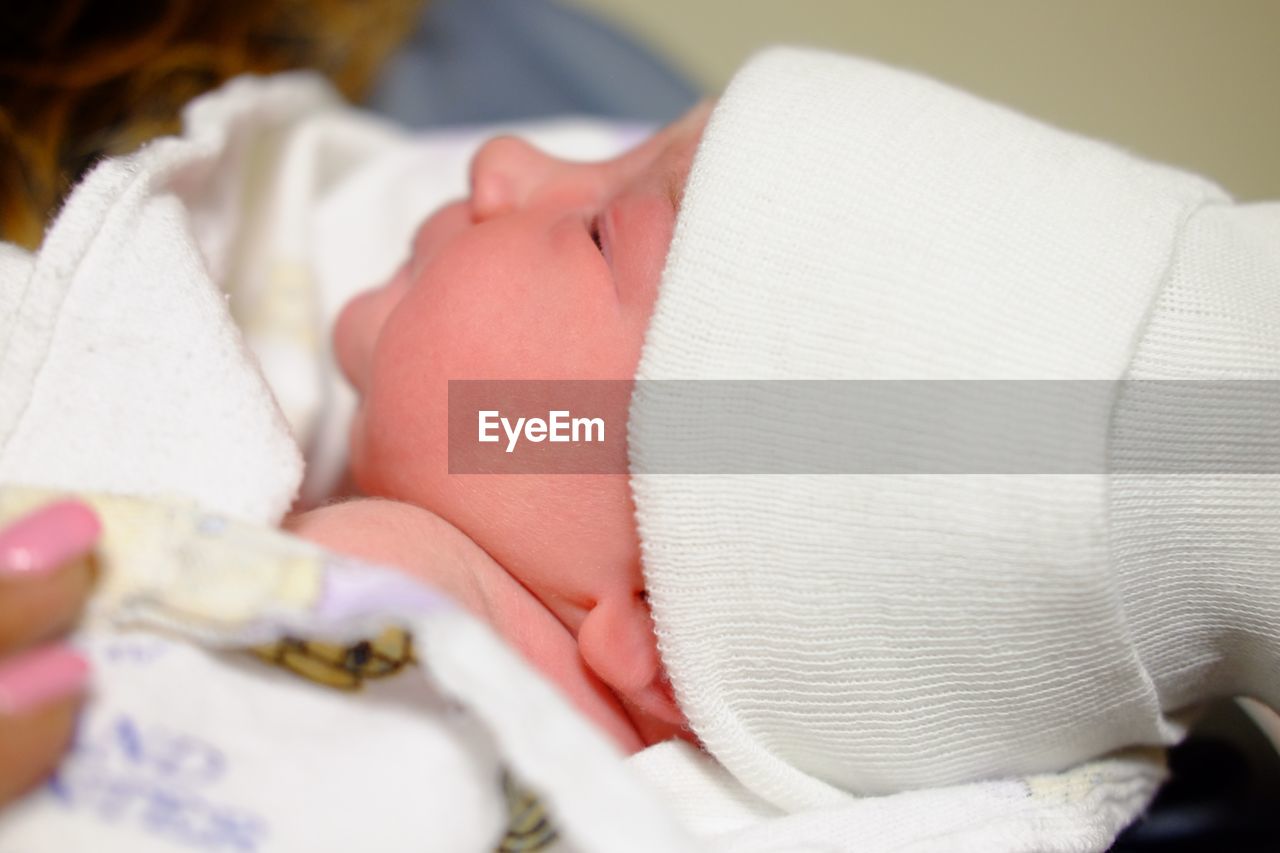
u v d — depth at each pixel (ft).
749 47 5.82
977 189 2.05
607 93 4.39
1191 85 5.45
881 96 2.21
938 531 1.92
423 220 3.04
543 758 1.43
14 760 1.40
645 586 2.20
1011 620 1.96
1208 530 2.01
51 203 2.75
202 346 1.91
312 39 3.86
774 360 2.03
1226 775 2.54
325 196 3.58
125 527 1.60
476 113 4.32
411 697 1.61
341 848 1.49
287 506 1.85
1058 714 2.11
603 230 2.38
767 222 2.06
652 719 2.42
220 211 2.81
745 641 2.13
